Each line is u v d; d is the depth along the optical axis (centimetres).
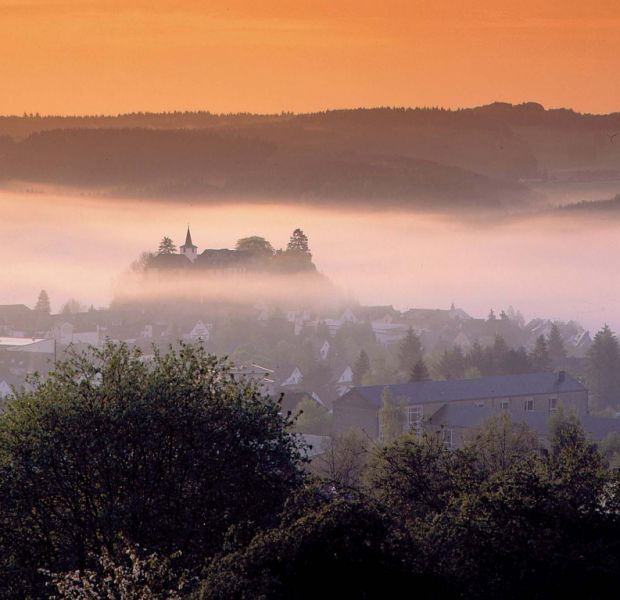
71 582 5938
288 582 5584
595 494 7488
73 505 7650
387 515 6406
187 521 7350
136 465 7650
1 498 7469
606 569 6431
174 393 7881
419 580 5875
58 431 7631
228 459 7675
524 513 6762
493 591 6334
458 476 7962
